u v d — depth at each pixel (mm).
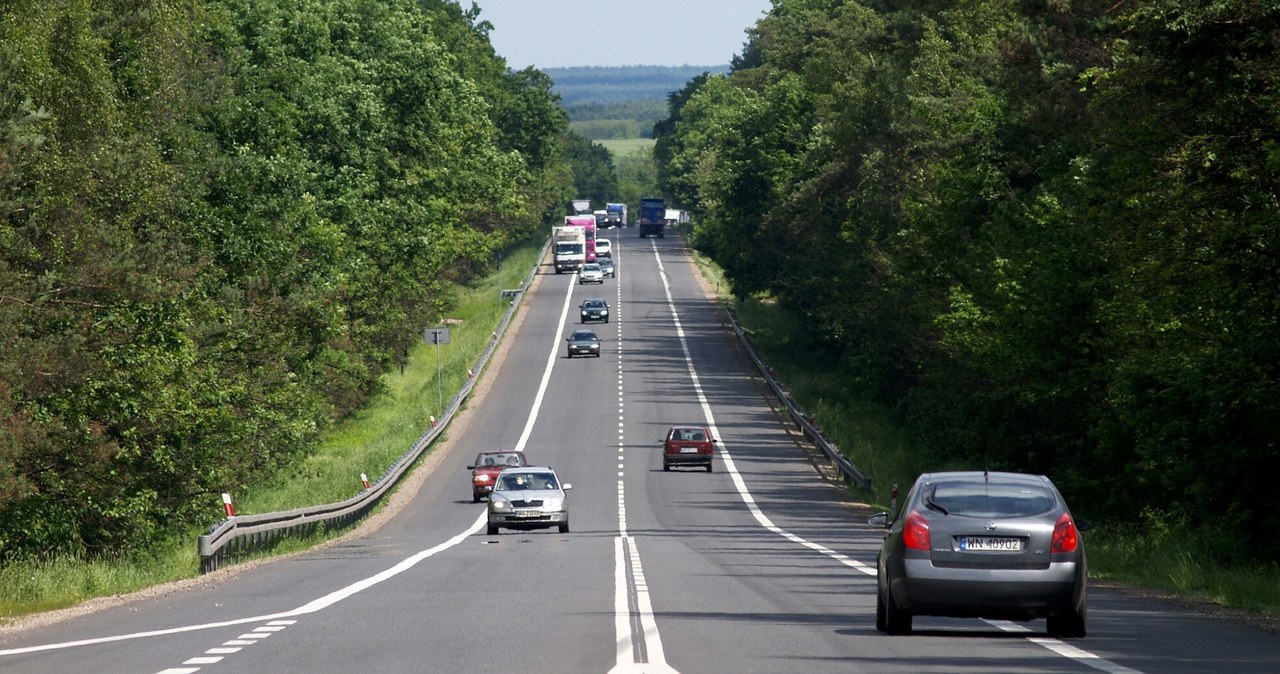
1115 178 63844
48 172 69812
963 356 96250
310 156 127750
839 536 76750
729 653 26859
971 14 129875
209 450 85062
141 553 75625
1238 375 53344
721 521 90250
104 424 74812
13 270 68500
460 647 27781
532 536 78438
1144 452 59625
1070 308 79312
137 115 86750
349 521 91000
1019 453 93812
